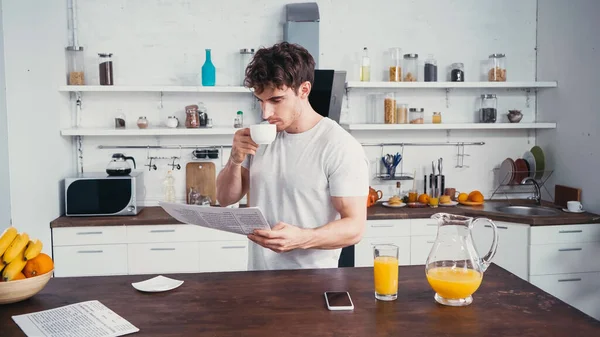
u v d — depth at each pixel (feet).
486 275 5.68
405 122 12.91
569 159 12.60
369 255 11.69
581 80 12.07
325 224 6.11
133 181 11.41
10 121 9.25
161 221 11.20
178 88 11.84
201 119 12.47
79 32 12.44
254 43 12.96
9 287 4.74
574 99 12.35
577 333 4.13
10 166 9.24
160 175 13.02
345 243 5.67
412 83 12.50
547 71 13.39
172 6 12.70
